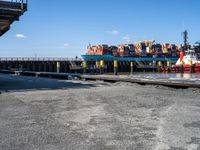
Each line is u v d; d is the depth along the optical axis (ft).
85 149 20.47
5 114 32.99
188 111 33.06
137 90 55.93
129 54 311.47
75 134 24.26
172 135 23.52
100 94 49.83
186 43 186.19
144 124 27.25
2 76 125.59
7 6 65.21
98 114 32.19
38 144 21.67
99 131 25.09
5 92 54.85
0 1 64.54
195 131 24.59
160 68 195.21
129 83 70.85
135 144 21.40
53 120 29.60
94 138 23.06
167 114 31.50
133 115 31.30
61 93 52.03
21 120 29.81
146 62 263.70
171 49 324.19
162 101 40.91
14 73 152.66
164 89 57.82
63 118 30.48
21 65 231.50
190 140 22.15
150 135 23.62
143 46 328.90
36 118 30.66
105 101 41.57
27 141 22.43
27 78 106.42
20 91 56.49
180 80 63.52
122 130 25.27
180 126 26.30
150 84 65.77
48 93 52.29
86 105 38.32
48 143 21.89
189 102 39.81
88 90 56.80
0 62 233.14
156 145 21.12
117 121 28.63
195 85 55.98
